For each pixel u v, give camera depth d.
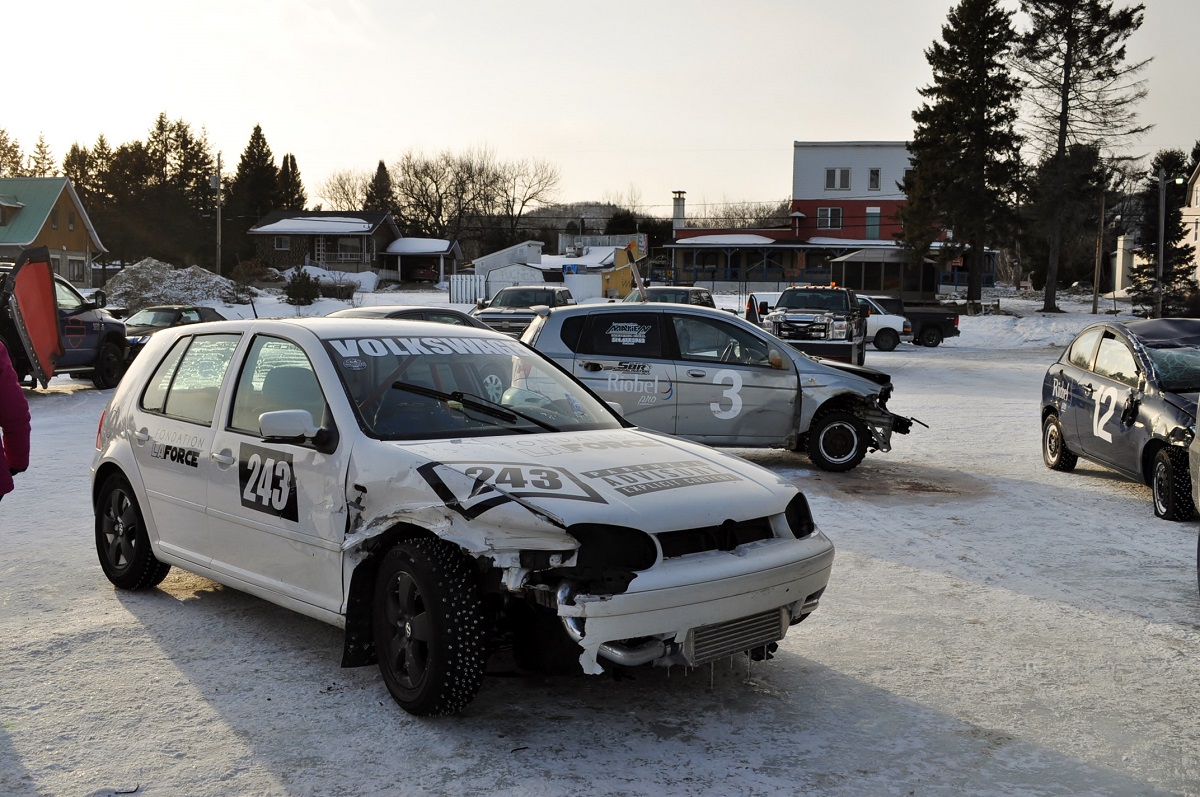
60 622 5.48
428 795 3.57
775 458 11.73
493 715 4.28
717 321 10.66
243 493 5.02
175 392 5.75
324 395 4.73
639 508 4.02
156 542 5.73
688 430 10.50
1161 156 88.88
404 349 5.11
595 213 119.38
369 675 4.74
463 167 108.81
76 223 65.00
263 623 5.50
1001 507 8.98
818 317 21.41
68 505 8.66
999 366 28.69
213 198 98.56
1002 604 6.03
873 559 7.08
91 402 16.91
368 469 4.35
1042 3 52.53
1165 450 8.47
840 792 3.64
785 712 4.36
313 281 56.47
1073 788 3.71
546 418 5.04
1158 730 4.24
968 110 53.41
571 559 3.83
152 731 4.09
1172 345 9.43
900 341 39.44
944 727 4.23
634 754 3.92
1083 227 56.69
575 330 10.48
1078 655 5.16
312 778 3.69
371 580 4.41
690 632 3.98
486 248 109.69
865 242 67.81
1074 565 6.96
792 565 4.30
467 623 3.98
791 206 71.81
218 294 52.28
